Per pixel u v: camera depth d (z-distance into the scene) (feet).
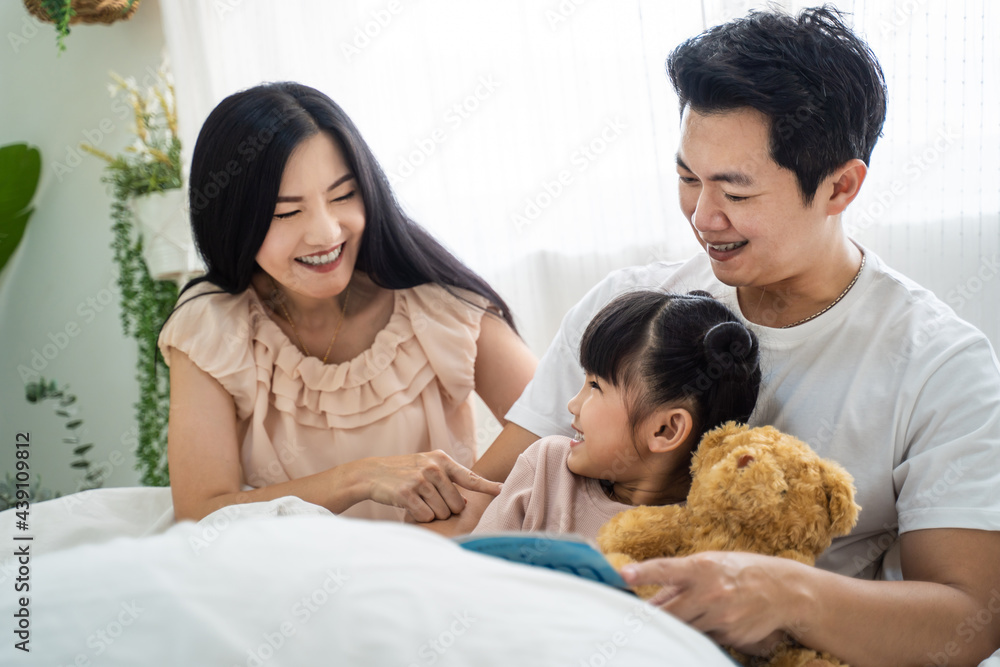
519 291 7.27
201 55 7.47
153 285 7.74
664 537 2.61
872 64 2.82
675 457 3.01
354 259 4.06
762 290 3.24
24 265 8.59
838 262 3.06
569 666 1.38
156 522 3.81
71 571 1.52
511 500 3.16
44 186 8.45
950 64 5.65
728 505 2.49
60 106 8.32
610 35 6.73
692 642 1.63
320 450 4.17
